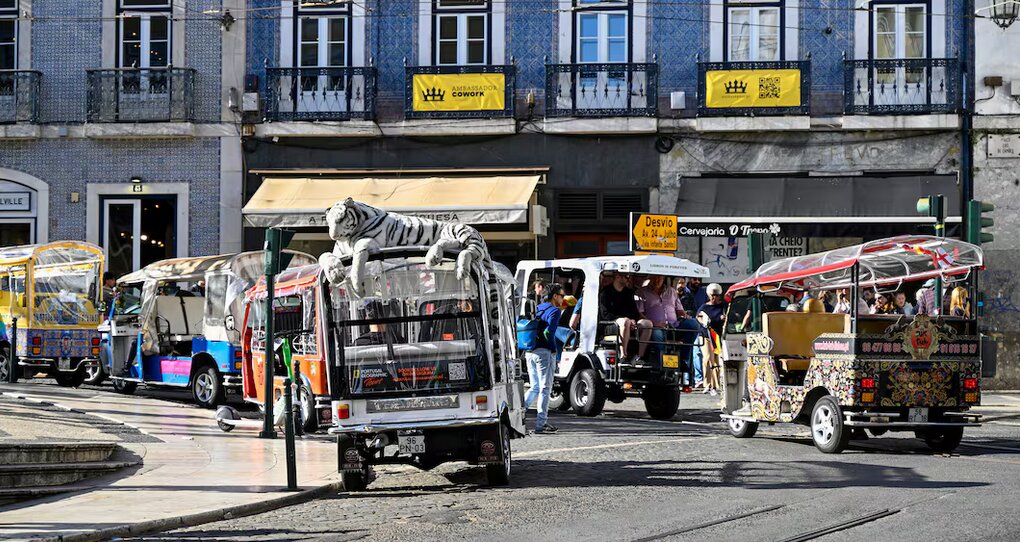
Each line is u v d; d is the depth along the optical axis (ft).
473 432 37.40
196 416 57.62
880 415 43.04
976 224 57.82
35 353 70.85
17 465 36.37
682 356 59.00
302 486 37.14
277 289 53.36
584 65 83.15
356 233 40.83
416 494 36.68
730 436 51.01
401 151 84.58
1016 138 80.28
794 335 48.26
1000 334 76.48
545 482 38.29
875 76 81.56
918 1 81.66
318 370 49.24
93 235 86.79
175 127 85.20
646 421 57.57
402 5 85.05
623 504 33.30
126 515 31.50
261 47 85.97
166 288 67.36
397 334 37.83
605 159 83.46
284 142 85.51
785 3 82.53
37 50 87.30
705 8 83.20
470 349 37.63
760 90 81.82
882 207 78.74
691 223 76.28
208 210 86.02
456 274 37.86
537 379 52.60
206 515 31.96
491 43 84.64
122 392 70.03
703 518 30.58
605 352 58.29
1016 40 80.59
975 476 37.88
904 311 57.77
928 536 27.40
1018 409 62.85
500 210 78.38
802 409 46.06
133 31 86.89
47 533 28.73
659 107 83.20
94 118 86.02
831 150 81.92
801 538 27.37
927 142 81.25
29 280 71.00
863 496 33.78
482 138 84.23
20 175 87.20
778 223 76.33
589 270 59.67
